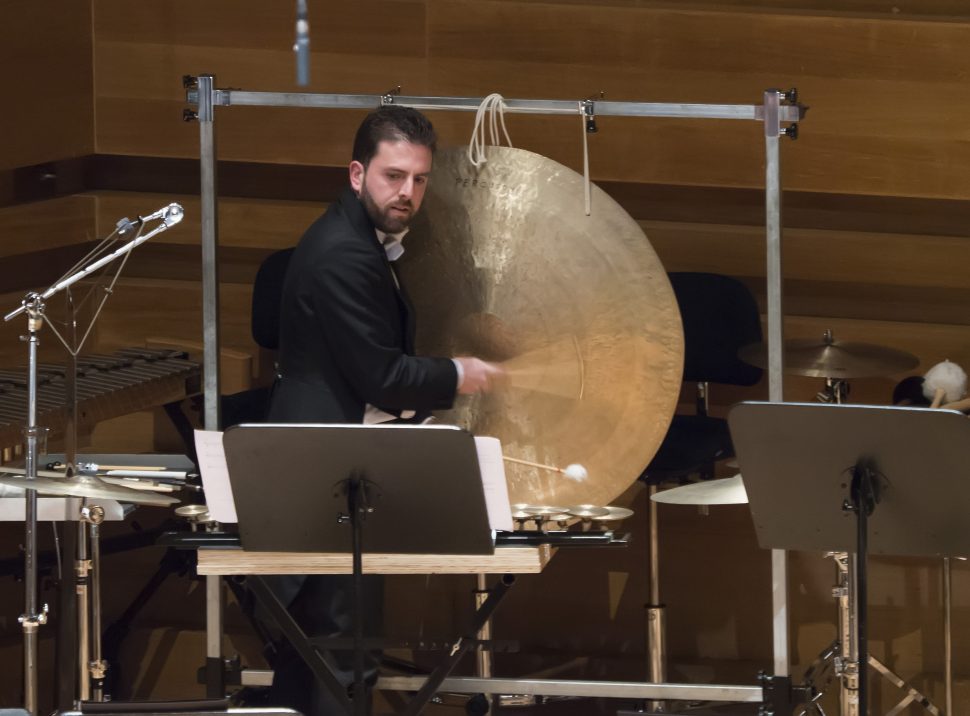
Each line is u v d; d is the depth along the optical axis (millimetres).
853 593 14633
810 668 15891
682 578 18562
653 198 20000
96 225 20125
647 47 19266
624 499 18609
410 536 11242
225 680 14328
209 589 14148
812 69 19047
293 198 20500
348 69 19734
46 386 16562
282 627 12547
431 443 10680
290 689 13867
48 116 20031
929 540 11328
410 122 13016
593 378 14023
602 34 19312
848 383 18516
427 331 14250
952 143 18969
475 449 10680
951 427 10570
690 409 19281
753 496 11453
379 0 19562
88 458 16062
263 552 12078
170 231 20109
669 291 13820
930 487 10969
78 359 17906
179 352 18406
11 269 20406
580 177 13977
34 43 19969
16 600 18594
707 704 17094
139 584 18984
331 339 13008
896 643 18109
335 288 12930
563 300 14008
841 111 19078
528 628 18734
